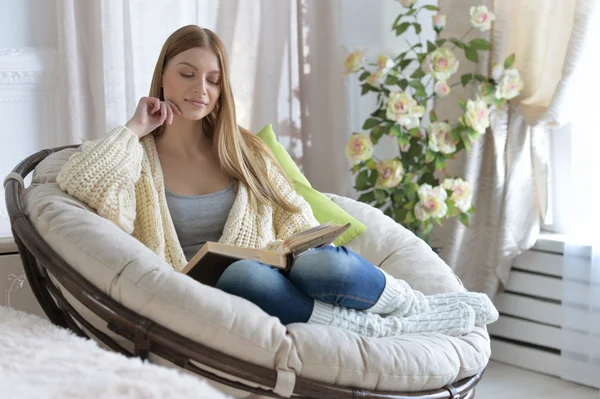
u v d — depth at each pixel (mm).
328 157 3678
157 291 1631
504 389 3246
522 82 3344
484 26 3291
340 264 1831
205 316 1618
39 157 2289
